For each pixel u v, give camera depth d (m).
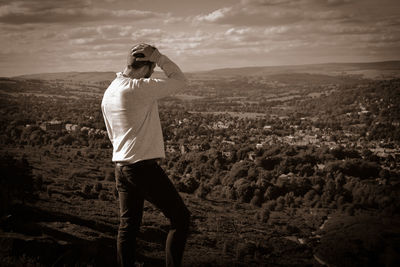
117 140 2.74
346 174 76.81
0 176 32.84
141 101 2.66
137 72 2.84
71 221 25.19
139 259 18.16
